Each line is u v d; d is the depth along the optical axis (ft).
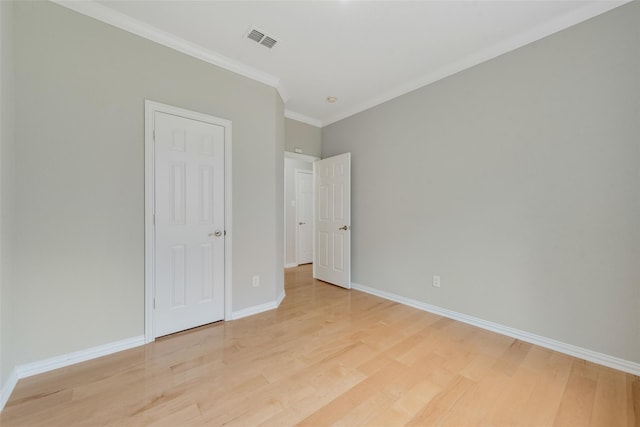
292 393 5.06
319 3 6.02
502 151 7.62
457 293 8.62
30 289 5.53
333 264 12.80
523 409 4.69
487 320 7.93
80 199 6.08
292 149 12.82
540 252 6.99
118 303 6.57
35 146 5.58
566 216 6.59
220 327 7.95
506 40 7.36
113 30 6.47
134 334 6.79
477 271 8.16
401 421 4.40
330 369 5.84
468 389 5.21
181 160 7.54
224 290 8.42
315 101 11.42
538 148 6.99
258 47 7.69
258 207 9.23
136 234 6.81
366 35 7.14
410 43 7.51
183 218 7.59
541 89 6.93
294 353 6.50
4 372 4.83
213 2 5.99
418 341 7.15
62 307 5.88
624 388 5.25
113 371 5.73
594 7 6.08
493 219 7.81
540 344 6.95
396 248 10.43
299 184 17.56
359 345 6.91
